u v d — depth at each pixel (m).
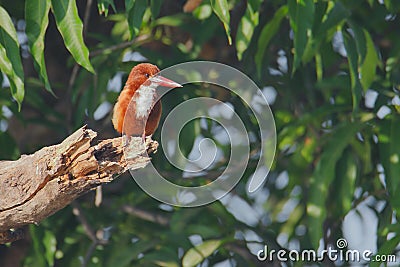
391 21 11.99
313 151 11.52
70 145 6.65
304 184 12.48
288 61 12.24
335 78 10.91
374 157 11.91
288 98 12.30
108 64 11.26
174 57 11.37
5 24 8.41
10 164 6.91
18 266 12.42
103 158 6.74
